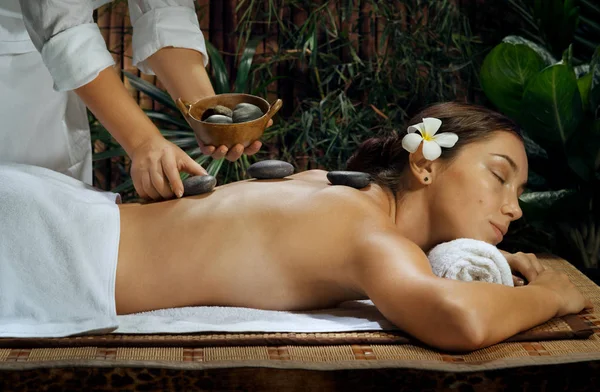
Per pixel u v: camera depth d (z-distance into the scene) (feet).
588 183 9.21
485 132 5.90
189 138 10.37
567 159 9.03
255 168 6.14
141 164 5.81
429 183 5.90
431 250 5.79
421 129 5.91
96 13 10.92
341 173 5.96
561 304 5.55
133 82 10.31
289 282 5.65
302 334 5.18
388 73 11.29
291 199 5.71
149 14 6.64
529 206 9.02
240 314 5.51
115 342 5.01
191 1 6.91
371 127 11.35
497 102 9.32
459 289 4.98
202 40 6.78
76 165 7.73
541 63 8.98
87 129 7.77
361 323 5.38
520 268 6.20
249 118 5.87
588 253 9.30
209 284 5.66
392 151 6.22
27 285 5.41
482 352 5.00
